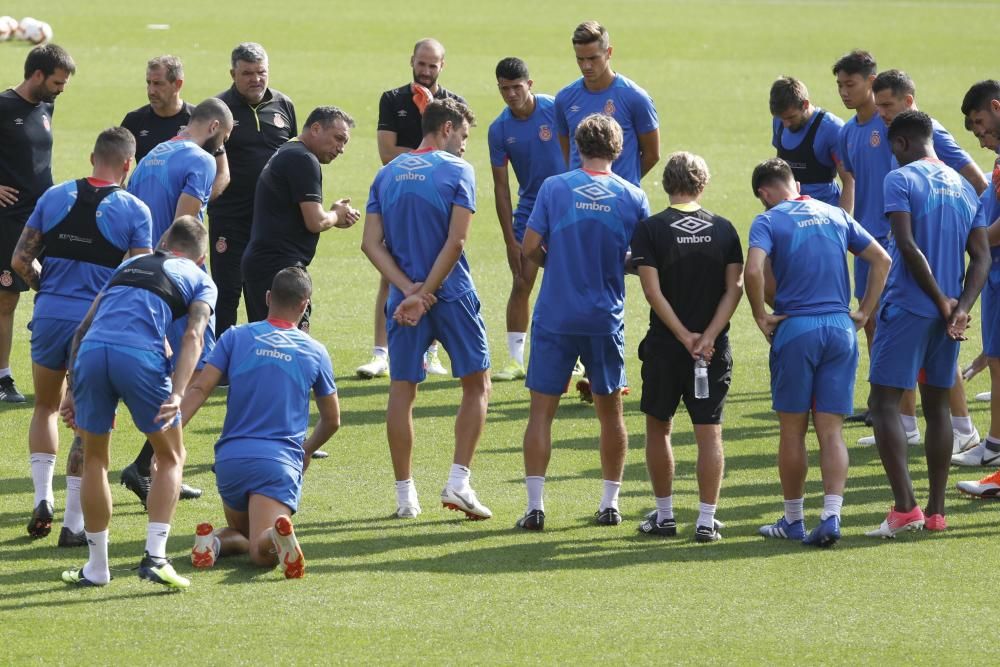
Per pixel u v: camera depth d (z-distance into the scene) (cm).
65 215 2464
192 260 2316
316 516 2617
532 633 2027
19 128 3350
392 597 2178
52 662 1909
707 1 16700
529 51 11538
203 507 2664
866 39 12862
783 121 3516
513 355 3709
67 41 11319
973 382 3744
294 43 11706
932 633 2030
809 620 2083
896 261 2544
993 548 2436
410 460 2623
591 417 3366
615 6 15850
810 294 2461
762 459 3038
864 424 3300
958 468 2977
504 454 3058
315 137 2878
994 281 2867
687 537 2512
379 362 3675
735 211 5909
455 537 2500
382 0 15900
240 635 2014
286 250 2902
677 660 1930
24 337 3991
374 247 2627
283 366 2366
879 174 3234
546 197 2556
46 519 2452
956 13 15450
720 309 2445
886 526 2494
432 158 2617
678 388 2484
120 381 2191
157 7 14225
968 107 2780
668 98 9206
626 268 2567
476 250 5259
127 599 2159
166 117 3431
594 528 2564
